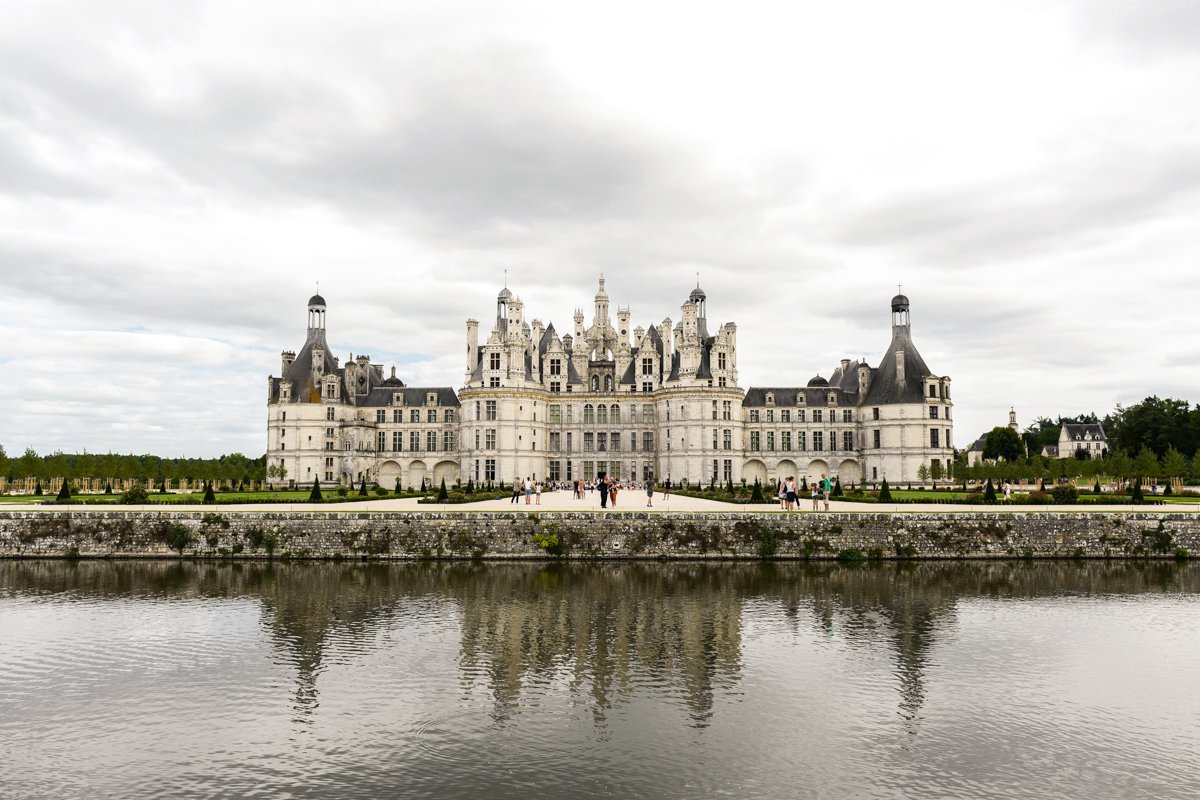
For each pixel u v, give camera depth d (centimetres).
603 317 16262
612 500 7712
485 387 13812
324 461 14250
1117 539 6538
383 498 9469
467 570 5959
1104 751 2695
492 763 2588
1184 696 3216
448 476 14962
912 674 3466
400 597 4941
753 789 2411
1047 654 3762
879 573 5853
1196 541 6500
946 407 13988
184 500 8550
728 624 4275
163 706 3097
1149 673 3494
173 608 4675
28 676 3456
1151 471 10312
